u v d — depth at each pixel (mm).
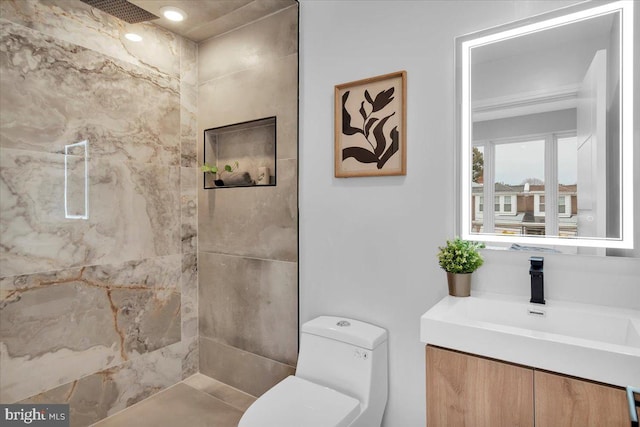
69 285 1735
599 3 1307
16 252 1536
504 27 1463
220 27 2223
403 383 1692
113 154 1920
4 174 1487
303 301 2014
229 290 2297
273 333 2117
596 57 1324
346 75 1858
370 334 1632
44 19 1604
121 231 1969
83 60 1771
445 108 1584
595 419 976
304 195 2006
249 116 2189
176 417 1973
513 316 1351
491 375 1121
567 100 1375
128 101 1990
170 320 2260
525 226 1451
